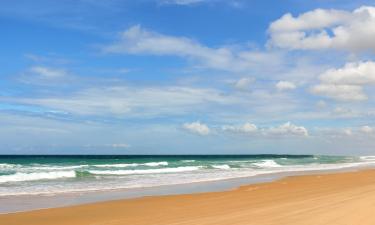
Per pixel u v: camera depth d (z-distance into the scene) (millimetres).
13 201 16797
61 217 12578
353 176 31984
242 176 32812
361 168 50688
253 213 11102
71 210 14172
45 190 21250
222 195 18516
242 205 13812
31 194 19406
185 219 10750
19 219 12258
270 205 13070
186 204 15250
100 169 41594
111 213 13281
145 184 25109
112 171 36906
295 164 65812
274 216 10344
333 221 9344
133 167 46719
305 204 12562
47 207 15070
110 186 23750
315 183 24984
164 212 12914
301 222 9359
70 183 25500
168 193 20156
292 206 12219
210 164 58125
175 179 29250
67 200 17203
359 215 9922
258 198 16453
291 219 9773
